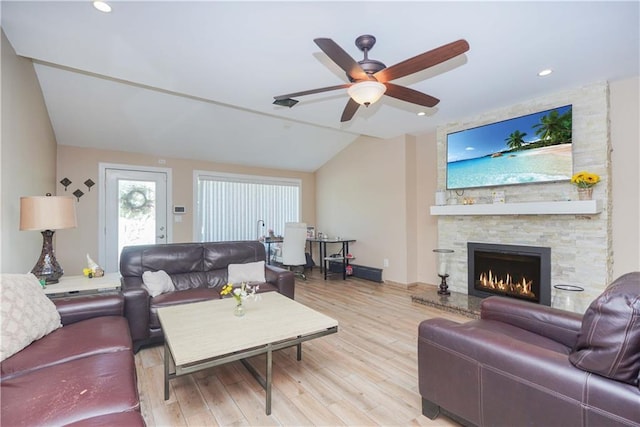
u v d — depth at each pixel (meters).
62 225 2.51
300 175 7.13
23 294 1.78
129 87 3.74
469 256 4.18
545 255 3.45
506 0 1.85
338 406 1.91
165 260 3.35
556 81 3.05
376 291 4.79
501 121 3.74
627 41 2.34
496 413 1.42
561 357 1.28
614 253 3.13
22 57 2.66
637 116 2.99
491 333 1.55
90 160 4.87
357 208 6.03
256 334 1.91
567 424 1.19
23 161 2.71
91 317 2.20
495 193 3.83
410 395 2.03
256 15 1.98
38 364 1.48
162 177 5.50
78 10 1.92
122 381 1.35
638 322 1.07
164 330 1.97
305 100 3.47
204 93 3.29
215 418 1.80
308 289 4.93
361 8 1.92
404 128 4.69
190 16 1.99
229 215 6.23
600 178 3.06
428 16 2.01
